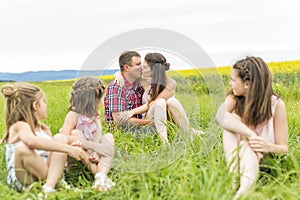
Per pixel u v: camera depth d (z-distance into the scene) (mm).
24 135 3705
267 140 4145
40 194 3461
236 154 3668
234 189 3354
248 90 4137
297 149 4359
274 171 3938
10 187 3766
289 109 6043
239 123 4051
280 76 8508
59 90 9297
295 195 3230
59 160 3771
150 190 3348
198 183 3197
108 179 3801
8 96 3902
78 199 3545
